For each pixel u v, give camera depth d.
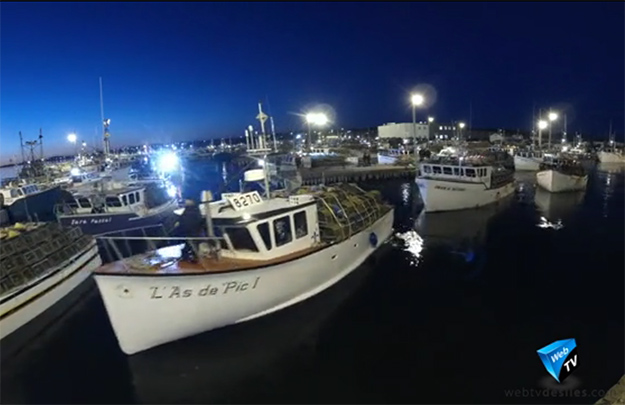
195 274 10.86
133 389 10.35
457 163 33.12
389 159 67.69
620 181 50.81
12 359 11.71
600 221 27.95
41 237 15.16
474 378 10.55
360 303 14.73
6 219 26.44
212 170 90.69
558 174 39.66
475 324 13.23
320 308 14.31
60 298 14.77
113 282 10.23
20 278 13.22
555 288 16.08
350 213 17.58
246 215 12.45
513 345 11.98
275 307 13.12
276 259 12.68
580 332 12.60
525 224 27.28
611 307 14.23
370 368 10.99
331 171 57.94
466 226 26.78
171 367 11.02
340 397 9.96
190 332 11.59
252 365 11.12
